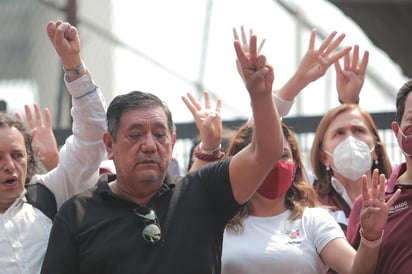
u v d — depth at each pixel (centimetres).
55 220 1038
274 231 1136
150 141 1027
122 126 1035
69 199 1048
